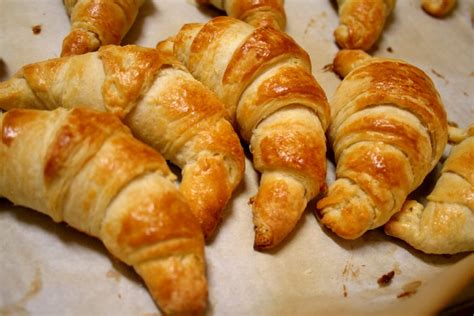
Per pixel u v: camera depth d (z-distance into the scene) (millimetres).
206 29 338
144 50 313
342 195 310
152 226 270
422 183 344
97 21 351
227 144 311
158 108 308
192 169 305
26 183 281
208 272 295
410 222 316
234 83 320
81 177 274
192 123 307
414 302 292
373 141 313
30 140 281
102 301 280
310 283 300
